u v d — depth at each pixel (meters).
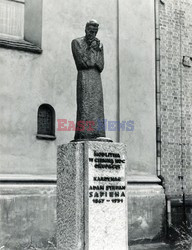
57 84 11.19
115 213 7.42
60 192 7.67
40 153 10.77
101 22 12.09
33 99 10.84
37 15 11.27
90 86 7.76
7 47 10.65
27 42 11.18
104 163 7.41
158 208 11.92
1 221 9.84
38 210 10.30
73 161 7.35
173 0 13.20
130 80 12.24
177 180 12.56
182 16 13.28
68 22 11.51
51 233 10.38
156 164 12.31
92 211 7.22
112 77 12.07
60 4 11.45
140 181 11.88
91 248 7.14
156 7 12.88
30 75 10.88
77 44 7.84
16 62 10.74
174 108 12.80
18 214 10.05
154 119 12.45
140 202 11.66
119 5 12.35
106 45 12.09
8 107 10.54
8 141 10.45
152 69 12.62
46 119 11.11
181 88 12.98
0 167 10.28
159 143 12.38
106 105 11.87
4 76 10.58
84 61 7.76
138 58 12.45
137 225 11.54
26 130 10.67
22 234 10.05
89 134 7.66
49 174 10.79
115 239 7.36
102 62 7.94
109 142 7.52
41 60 11.05
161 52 12.79
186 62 13.14
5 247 9.80
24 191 10.21
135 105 12.23
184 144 12.84
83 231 7.23
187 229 12.33
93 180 7.29
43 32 11.13
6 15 11.24
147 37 12.67
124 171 7.58
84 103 7.72
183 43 13.19
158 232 11.83
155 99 12.54
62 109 11.17
